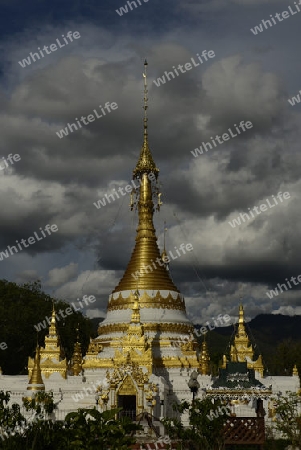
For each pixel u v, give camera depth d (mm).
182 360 79875
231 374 55156
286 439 53562
